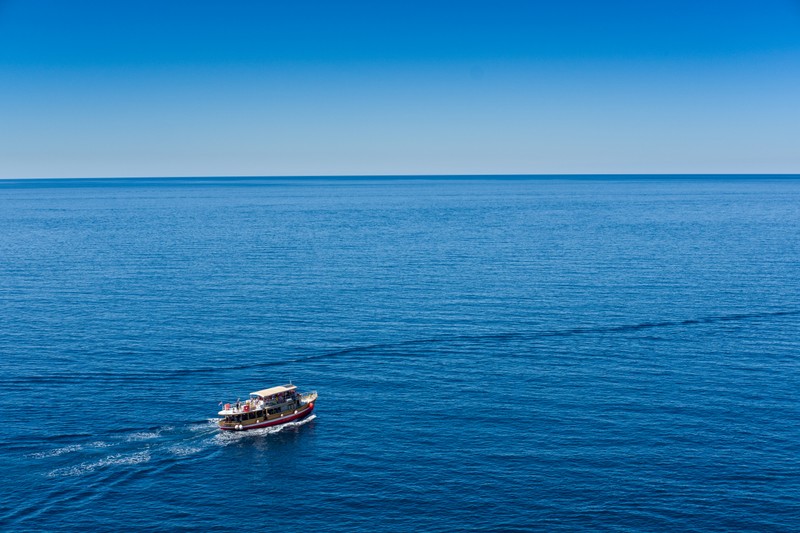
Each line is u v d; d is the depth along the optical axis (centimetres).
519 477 7094
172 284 15612
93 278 16312
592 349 10819
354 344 11112
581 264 18088
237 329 11906
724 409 8525
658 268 17388
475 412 8575
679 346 10919
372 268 17675
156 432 8144
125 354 10575
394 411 8662
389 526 6384
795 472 7100
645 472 7138
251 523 6462
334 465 7438
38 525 6406
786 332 11606
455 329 11875
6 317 12581
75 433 8069
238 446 7875
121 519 6512
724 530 6247
